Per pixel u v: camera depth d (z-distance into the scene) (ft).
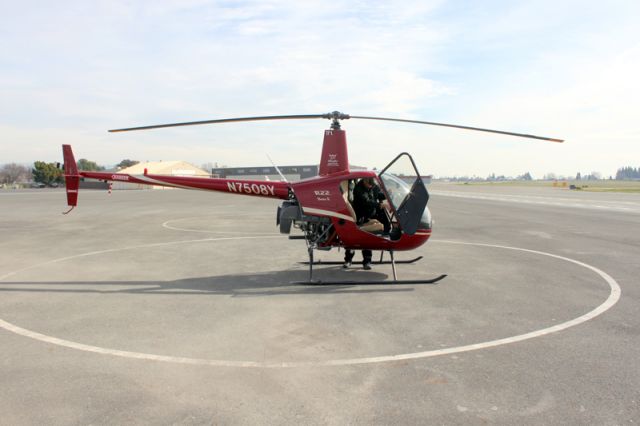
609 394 10.91
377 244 23.81
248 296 20.61
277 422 9.64
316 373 12.16
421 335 15.19
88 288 22.12
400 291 21.44
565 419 9.75
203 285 22.79
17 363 12.91
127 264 28.30
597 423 9.60
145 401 10.61
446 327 16.02
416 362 12.89
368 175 23.49
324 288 22.13
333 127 23.90
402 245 23.82
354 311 18.12
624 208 74.43
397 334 15.31
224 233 44.11
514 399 10.66
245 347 14.14
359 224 24.63
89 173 26.48
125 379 11.82
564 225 49.57
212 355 13.48
